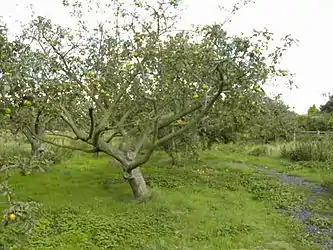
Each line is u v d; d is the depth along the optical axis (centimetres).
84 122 954
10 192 394
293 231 687
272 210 830
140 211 753
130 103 873
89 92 764
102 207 777
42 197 852
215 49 602
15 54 482
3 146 1355
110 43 838
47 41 810
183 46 649
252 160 1658
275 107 1633
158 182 1062
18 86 476
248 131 1572
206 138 1309
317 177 1233
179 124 850
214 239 617
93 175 1191
